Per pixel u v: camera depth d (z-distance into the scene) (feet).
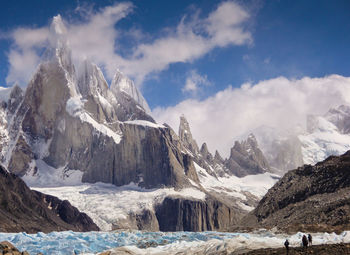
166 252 408.26
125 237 571.28
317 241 411.75
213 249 385.50
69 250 497.87
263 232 596.70
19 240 558.56
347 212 581.94
